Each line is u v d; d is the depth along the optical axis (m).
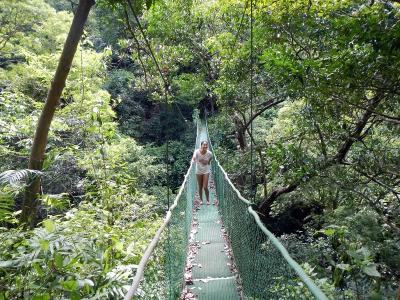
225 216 5.16
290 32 4.57
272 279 2.07
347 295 2.47
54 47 8.50
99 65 6.34
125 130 13.34
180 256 3.36
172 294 2.62
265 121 11.34
